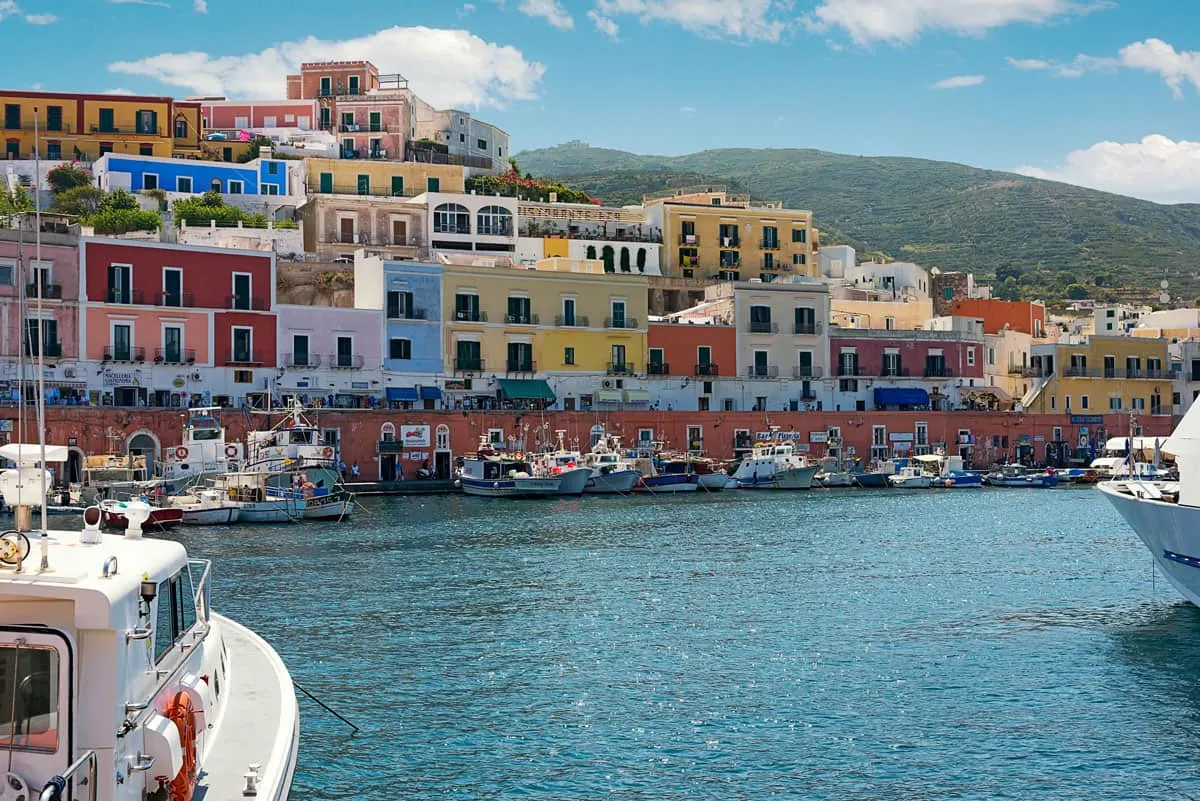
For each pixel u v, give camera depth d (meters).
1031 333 151.75
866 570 53.34
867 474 109.06
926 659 35.81
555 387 111.94
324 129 161.12
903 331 125.50
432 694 31.69
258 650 24.16
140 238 106.94
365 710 30.20
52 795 12.61
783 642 38.03
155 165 133.12
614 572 52.28
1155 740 28.12
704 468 103.38
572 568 53.44
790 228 154.00
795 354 121.44
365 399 102.75
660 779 25.52
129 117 139.62
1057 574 52.50
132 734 14.41
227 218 126.88
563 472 94.81
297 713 20.48
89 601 13.48
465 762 26.42
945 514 80.75
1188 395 139.50
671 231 148.00
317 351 101.75
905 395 124.38
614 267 143.12
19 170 131.75
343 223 126.75
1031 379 135.88
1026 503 90.69
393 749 27.22
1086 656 36.22
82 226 110.56
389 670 34.12
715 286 125.69
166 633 16.67
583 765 26.28
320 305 109.00
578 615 42.22
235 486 75.62
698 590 47.62
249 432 86.25
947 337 127.19
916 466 111.75
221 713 20.05
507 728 28.81
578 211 146.88
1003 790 25.02
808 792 24.86
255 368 98.69
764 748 27.48
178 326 95.44
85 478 78.88
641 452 104.50
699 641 38.16
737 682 33.12
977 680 33.41
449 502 88.62
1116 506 44.19
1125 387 136.75
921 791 24.94
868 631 39.78
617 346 115.06
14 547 13.79
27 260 89.62
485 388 109.25
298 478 78.12
